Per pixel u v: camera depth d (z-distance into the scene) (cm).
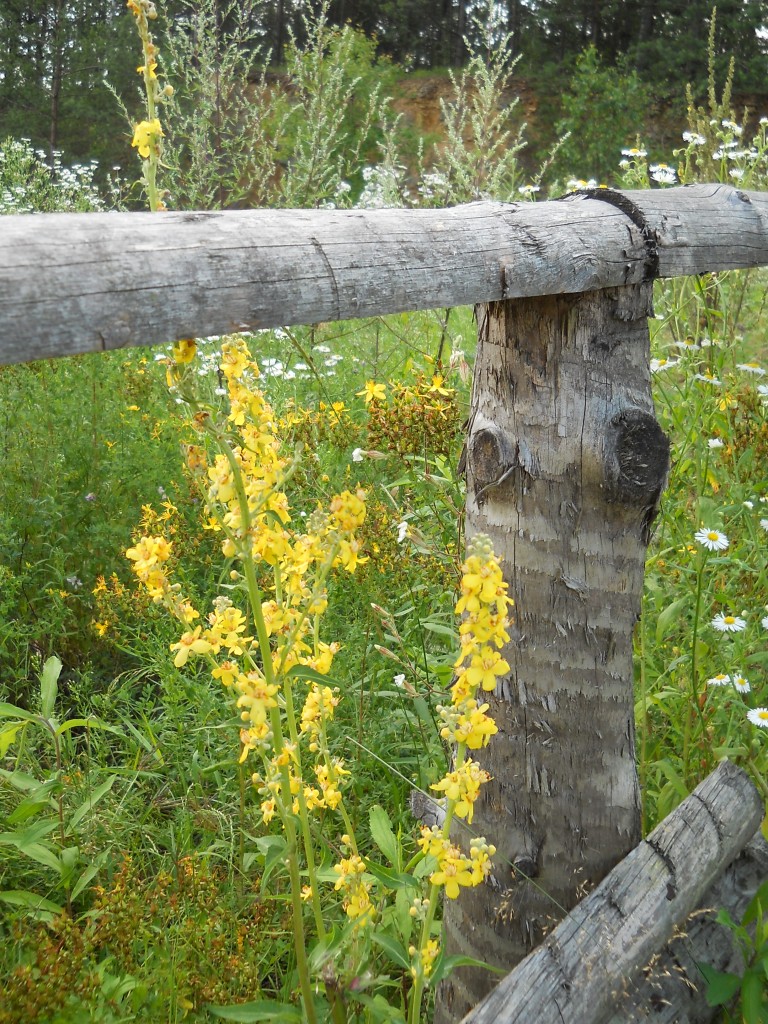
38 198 785
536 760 192
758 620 293
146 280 115
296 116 791
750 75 1984
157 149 153
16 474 399
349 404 483
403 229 149
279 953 220
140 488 424
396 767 283
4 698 325
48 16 1741
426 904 167
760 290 510
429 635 329
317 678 158
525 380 182
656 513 192
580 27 2497
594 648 189
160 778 292
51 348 108
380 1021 186
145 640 333
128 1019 183
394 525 298
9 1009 173
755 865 223
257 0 693
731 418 335
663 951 199
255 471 154
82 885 227
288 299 131
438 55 2725
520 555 187
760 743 280
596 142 1619
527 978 176
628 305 185
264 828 261
